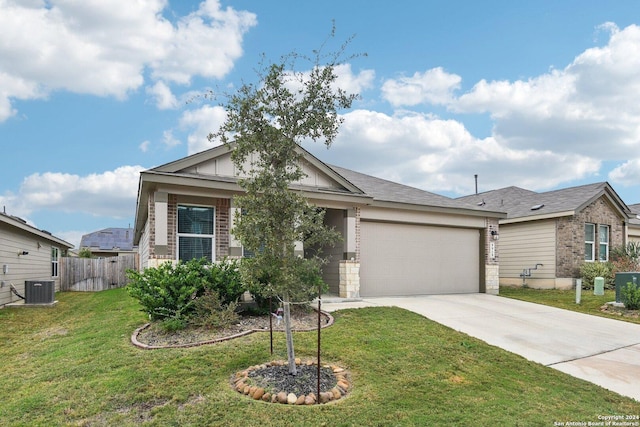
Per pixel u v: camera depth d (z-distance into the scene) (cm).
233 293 833
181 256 992
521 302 1253
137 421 430
